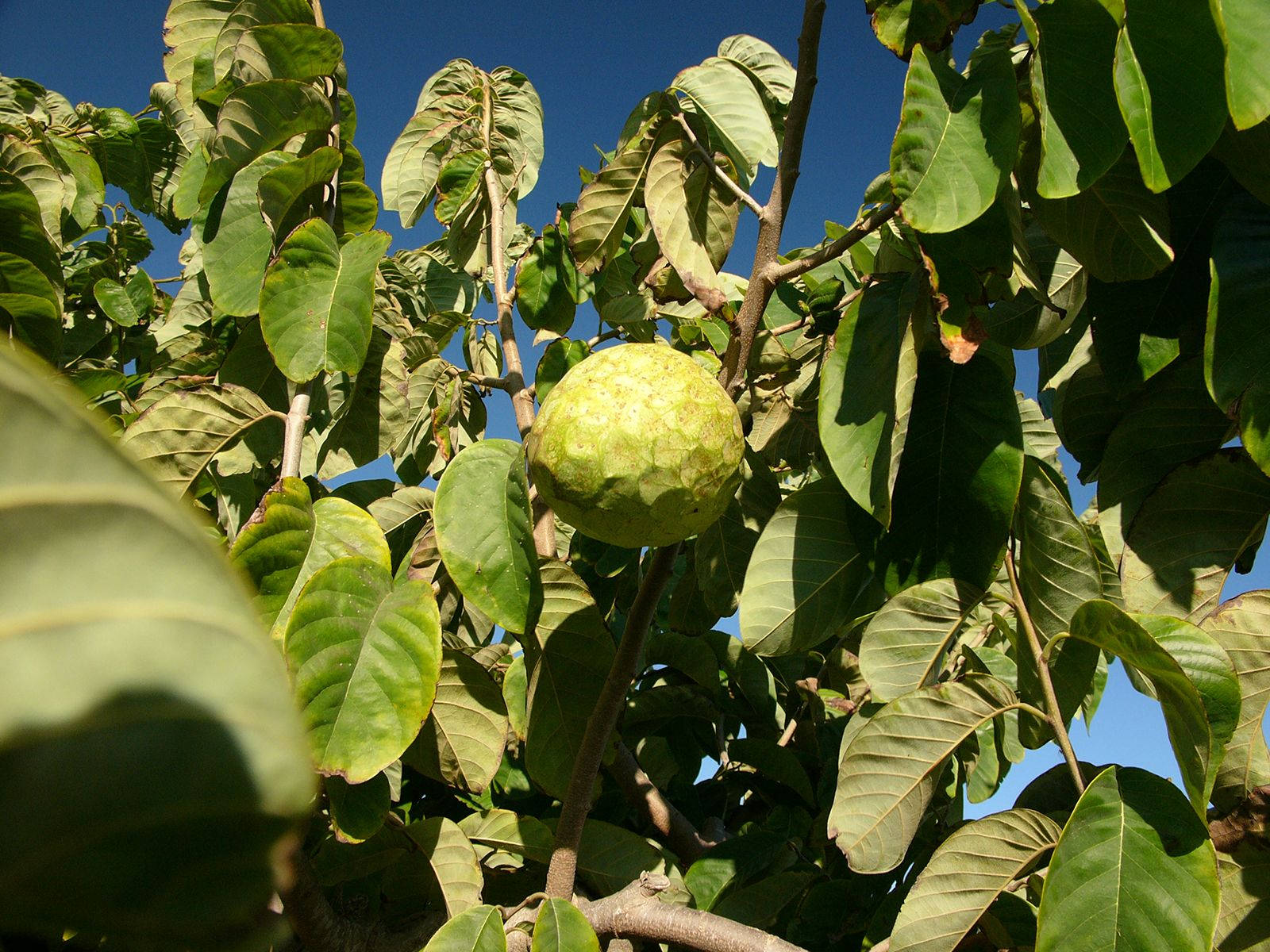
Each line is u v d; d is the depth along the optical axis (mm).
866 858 569
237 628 124
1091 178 473
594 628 596
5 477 109
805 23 559
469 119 885
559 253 875
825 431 538
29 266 672
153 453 593
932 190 490
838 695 969
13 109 1202
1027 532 572
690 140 646
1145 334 583
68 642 114
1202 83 444
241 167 703
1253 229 509
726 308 576
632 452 486
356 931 566
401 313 847
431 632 516
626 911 570
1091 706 766
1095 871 474
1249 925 532
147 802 118
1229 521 564
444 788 881
